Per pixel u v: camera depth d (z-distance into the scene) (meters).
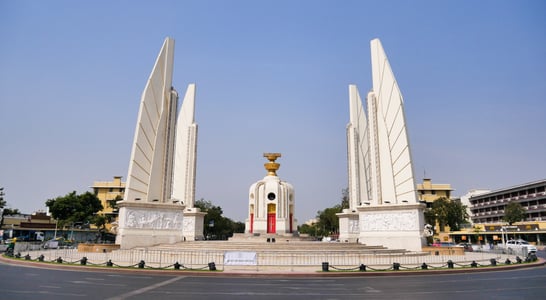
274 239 42.69
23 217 86.50
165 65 42.19
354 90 58.12
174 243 38.66
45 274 22.70
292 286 18.67
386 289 17.75
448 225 87.69
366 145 56.34
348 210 54.31
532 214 84.19
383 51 43.16
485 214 98.31
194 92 58.53
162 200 39.94
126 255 32.41
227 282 20.08
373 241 39.62
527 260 33.28
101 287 17.62
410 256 33.91
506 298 15.23
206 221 88.56
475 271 26.30
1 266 27.52
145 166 39.38
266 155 52.84
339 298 15.16
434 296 15.70
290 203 50.72
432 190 106.62
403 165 39.59
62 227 77.31
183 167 55.84
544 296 15.70
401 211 38.72
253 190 50.19
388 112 41.91
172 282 19.84
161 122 40.84
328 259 29.73
